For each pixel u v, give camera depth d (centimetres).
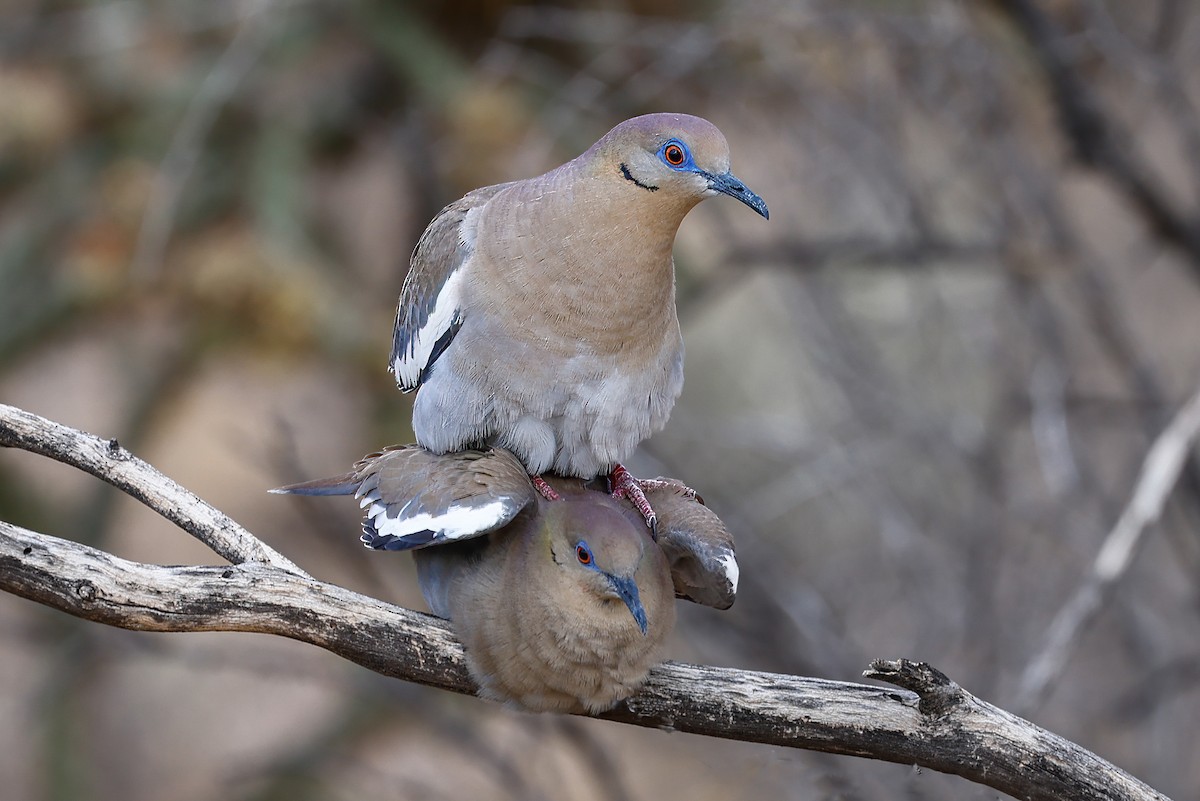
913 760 655
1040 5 1213
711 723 659
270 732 1578
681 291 1320
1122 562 892
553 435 757
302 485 737
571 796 1172
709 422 1408
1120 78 1291
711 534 692
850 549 1440
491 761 1149
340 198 1458
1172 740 1266
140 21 1370
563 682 644
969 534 1319
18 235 1362
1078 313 1391
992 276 1357
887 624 1334
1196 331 1532
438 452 770
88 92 1372
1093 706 1288
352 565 1242
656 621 645
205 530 673
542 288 733
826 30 1253
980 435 1337
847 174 1339
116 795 1508
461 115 1298
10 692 1445
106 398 1465
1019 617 1291
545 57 1364
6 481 1412
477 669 655
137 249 1316
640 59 1334
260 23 1300
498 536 677
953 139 1319
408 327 812
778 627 1225
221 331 1336
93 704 1526
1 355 1367
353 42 1386
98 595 632
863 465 1334
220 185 1334
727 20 1262
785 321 1596
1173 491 1284
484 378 745
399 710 1395
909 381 1388
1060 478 1262
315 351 1341
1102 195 1580
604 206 731
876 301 1520
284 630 653
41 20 1379
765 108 1361
